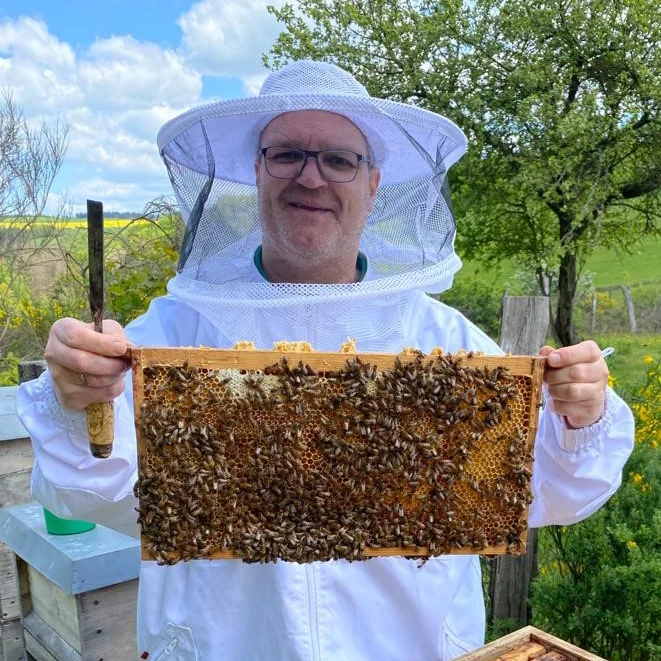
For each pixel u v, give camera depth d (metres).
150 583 0.85
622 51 3.65
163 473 0.62
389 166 0.88
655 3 3.49
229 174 0.89
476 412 0.66
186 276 0.84
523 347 1.48
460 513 0.67
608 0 3.67
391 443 0.64
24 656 1.51
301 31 4.36
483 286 5.59
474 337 0.90
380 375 0.65
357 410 0.65
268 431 0.64
